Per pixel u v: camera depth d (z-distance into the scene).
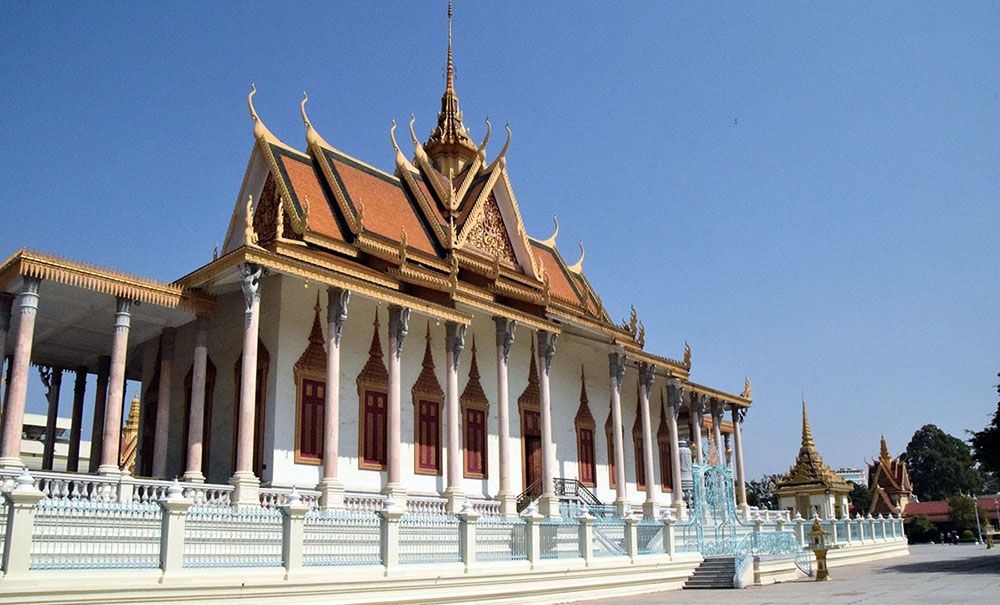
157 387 29.00
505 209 37.81
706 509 31.56
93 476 20.03
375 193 33.38
